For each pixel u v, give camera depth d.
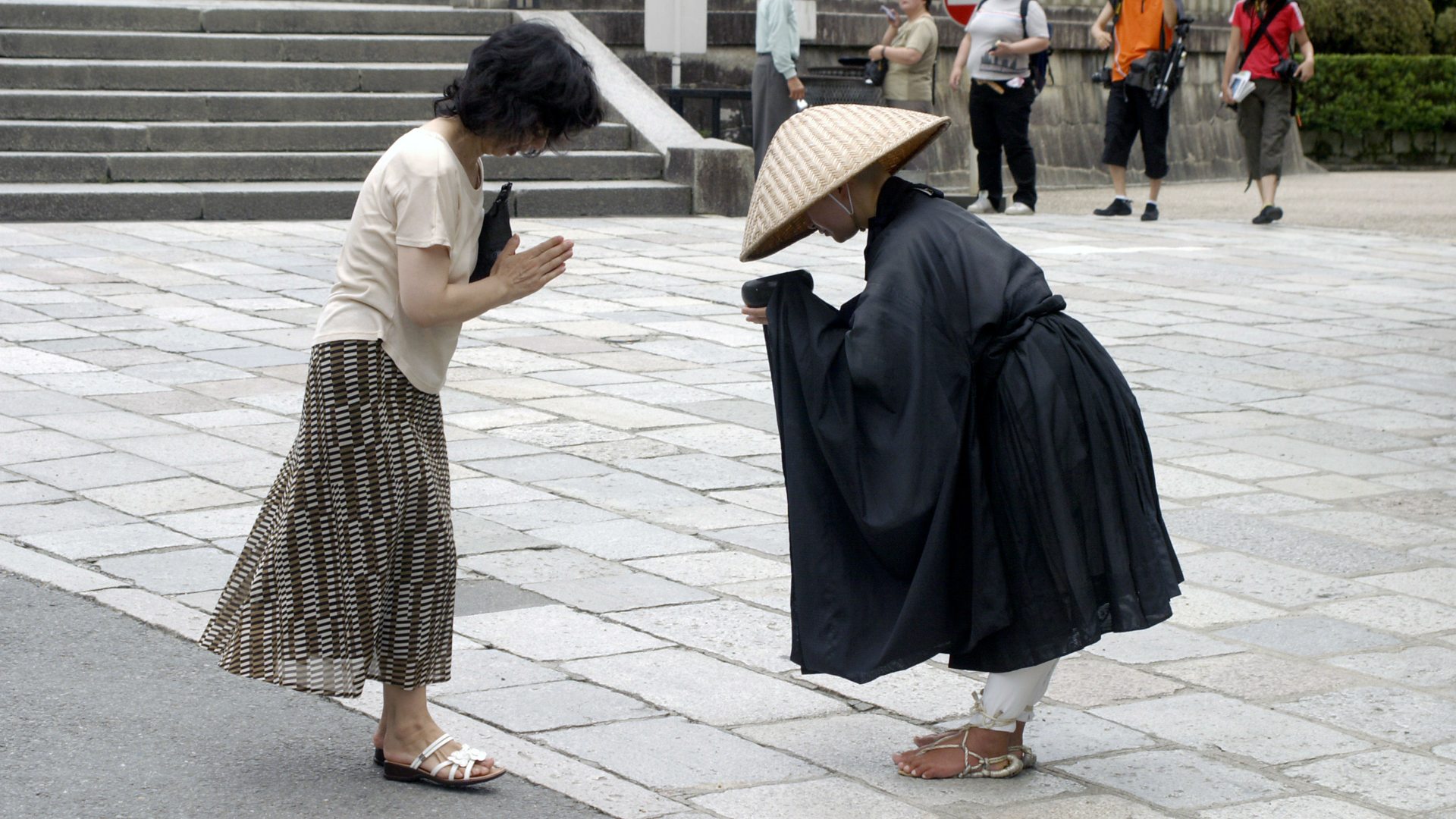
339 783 5.17
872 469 5.01
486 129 4.87
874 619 5.09
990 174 22.56
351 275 4.98
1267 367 12.23
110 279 14.22
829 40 26.38
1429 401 11.23
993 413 5.04
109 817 4.86
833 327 5.10
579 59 4.92
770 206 5.18
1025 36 22.06
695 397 10.76
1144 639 6.69
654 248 17.39
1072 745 5.62
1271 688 6.18
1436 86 40.00
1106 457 5.12
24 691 5.79
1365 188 31.53
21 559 7.16
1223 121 35.34
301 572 4.96
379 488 4.96
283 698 5.88
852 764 5.41
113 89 20.11
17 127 18.67
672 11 23.56
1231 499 8.75
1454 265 18.03
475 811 4.98
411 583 5.05
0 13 20.47
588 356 11.94
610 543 7.71
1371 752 5.59
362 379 4.93
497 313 13.55
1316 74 40.56
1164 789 5.26
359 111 20.78
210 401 10.14
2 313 12.58
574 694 5.93
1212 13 34.66
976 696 5.42
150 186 18.55
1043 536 5.02
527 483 8.66
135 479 8.44
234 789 5.10
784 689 6.06
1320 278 16.73
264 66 20.84
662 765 5.34
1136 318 14.13
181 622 6.50
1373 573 7.57
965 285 5.07
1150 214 22.00
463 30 23.06
